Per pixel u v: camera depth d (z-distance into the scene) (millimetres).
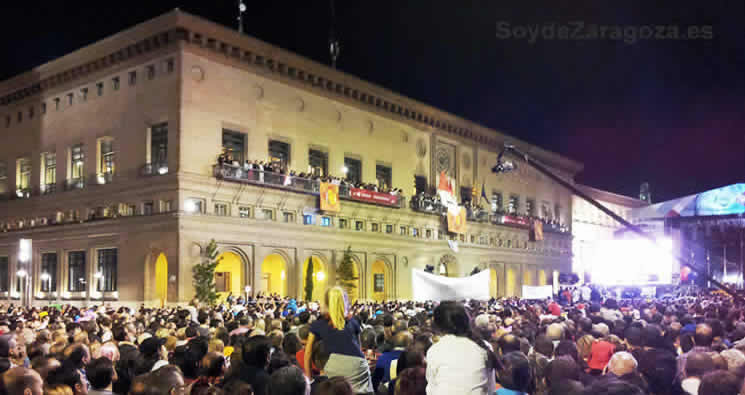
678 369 9250
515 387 7676
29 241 52375
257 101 52281
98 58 52062
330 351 8320
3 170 61469
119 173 50031
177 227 45094
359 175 62344
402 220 65875
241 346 7781
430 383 6879
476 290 30484
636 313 22844
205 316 18078
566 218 98062
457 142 75688
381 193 62125
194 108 47250
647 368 8992
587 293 56812
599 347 10164
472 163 78250
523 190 87562
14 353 9719
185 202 46000
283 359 8250
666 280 62812
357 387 8258
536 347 10375
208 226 47094
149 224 46875
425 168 70688
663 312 23141
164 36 47406
